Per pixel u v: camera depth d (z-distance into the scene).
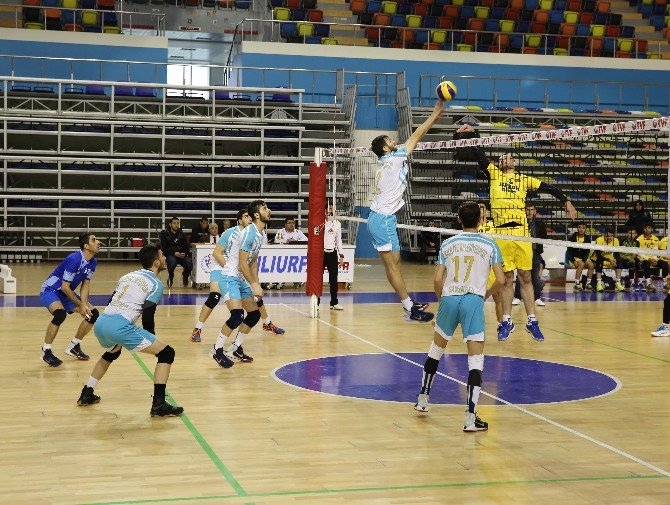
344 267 16.00
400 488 4.61
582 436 5.78
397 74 23.59
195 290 15.34
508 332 9.88
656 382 7.70
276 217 22.06
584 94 25.33
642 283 16.67
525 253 9.81
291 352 9.12
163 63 21.97
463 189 22.39
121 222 22.02
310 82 23.98
